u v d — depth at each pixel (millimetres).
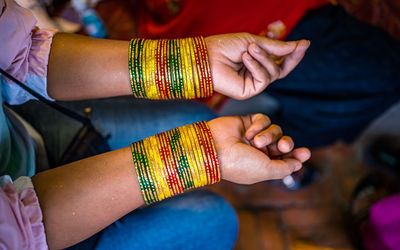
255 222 1899
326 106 1616
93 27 1998
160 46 896
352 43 1645
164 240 1035
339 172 2045
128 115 1228
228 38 899
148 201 830
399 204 1614
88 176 780
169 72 878
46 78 906
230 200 1950
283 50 898
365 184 1940
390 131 2033
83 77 903
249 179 854
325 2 1694
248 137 865
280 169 834
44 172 794
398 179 1972
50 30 936
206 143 810
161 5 2027
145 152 802
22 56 858
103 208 780
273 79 929
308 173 1987
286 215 1925
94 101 1224
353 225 1896
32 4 1817
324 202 1965
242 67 942
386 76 1605
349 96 1614
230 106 1776
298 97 1626
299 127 1719
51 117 1158
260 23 1678
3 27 788
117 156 813
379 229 1638
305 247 1828
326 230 1888
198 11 1817
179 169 803
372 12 2039
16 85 895
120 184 787
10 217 662
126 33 2191
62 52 907
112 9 2230
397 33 2006
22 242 678
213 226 1068
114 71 897
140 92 919
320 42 1647
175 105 1269
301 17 1631
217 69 889
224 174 842
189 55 877
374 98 1618
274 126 877
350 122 1683
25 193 726
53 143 1137
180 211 1069
